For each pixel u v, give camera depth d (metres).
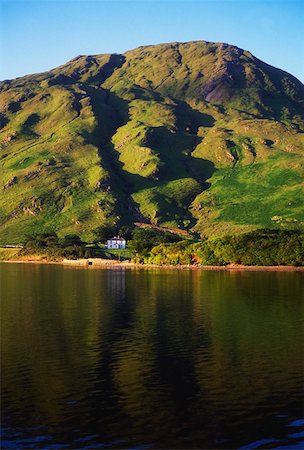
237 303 87.75
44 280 133.62
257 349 55.03
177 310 80.44
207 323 69.50
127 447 33.09
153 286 116.00
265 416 37.38
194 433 34.91
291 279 132.00
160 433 34.84
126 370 47.81
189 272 159.75
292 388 42.78
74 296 98.56
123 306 84.88
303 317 73.81
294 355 52.62
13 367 48.91
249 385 43.53
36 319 73.12
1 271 169.75
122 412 38.12
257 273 153.38
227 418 37.12
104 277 142.25
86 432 35.03
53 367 48.88
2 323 70.12
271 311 79.06
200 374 46.56
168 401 40.09
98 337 61.19
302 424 36.12
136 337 61.03
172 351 54.41
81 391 42.34
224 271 162.88
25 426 35.94
